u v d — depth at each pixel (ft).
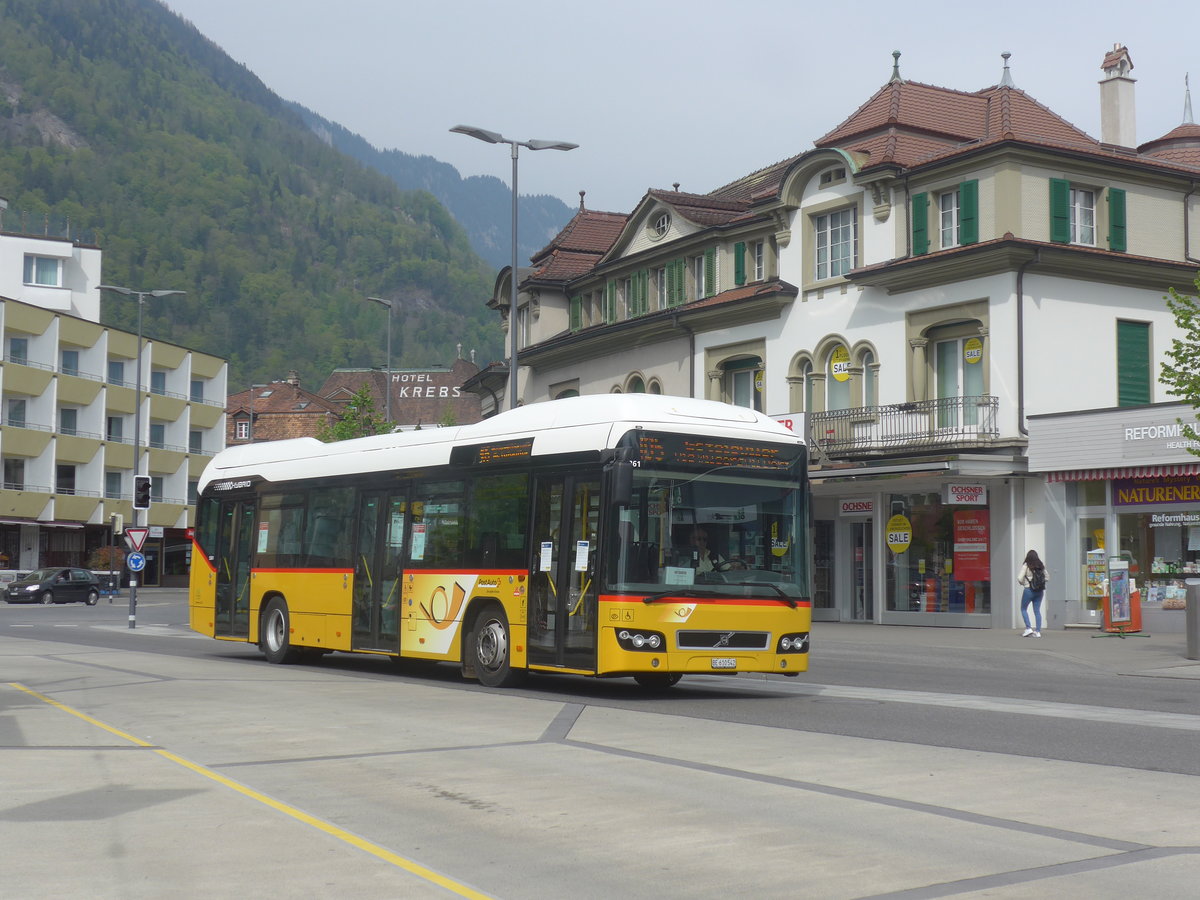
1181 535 97.50
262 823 27.02
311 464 73.31
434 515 62.95
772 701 52.65
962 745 38.78
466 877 22.57
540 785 31.58
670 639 51.19
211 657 79.61
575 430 54.80
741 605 52.54
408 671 69.36
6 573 220.84
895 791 30.66
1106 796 29.94
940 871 22.72
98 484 267.59
